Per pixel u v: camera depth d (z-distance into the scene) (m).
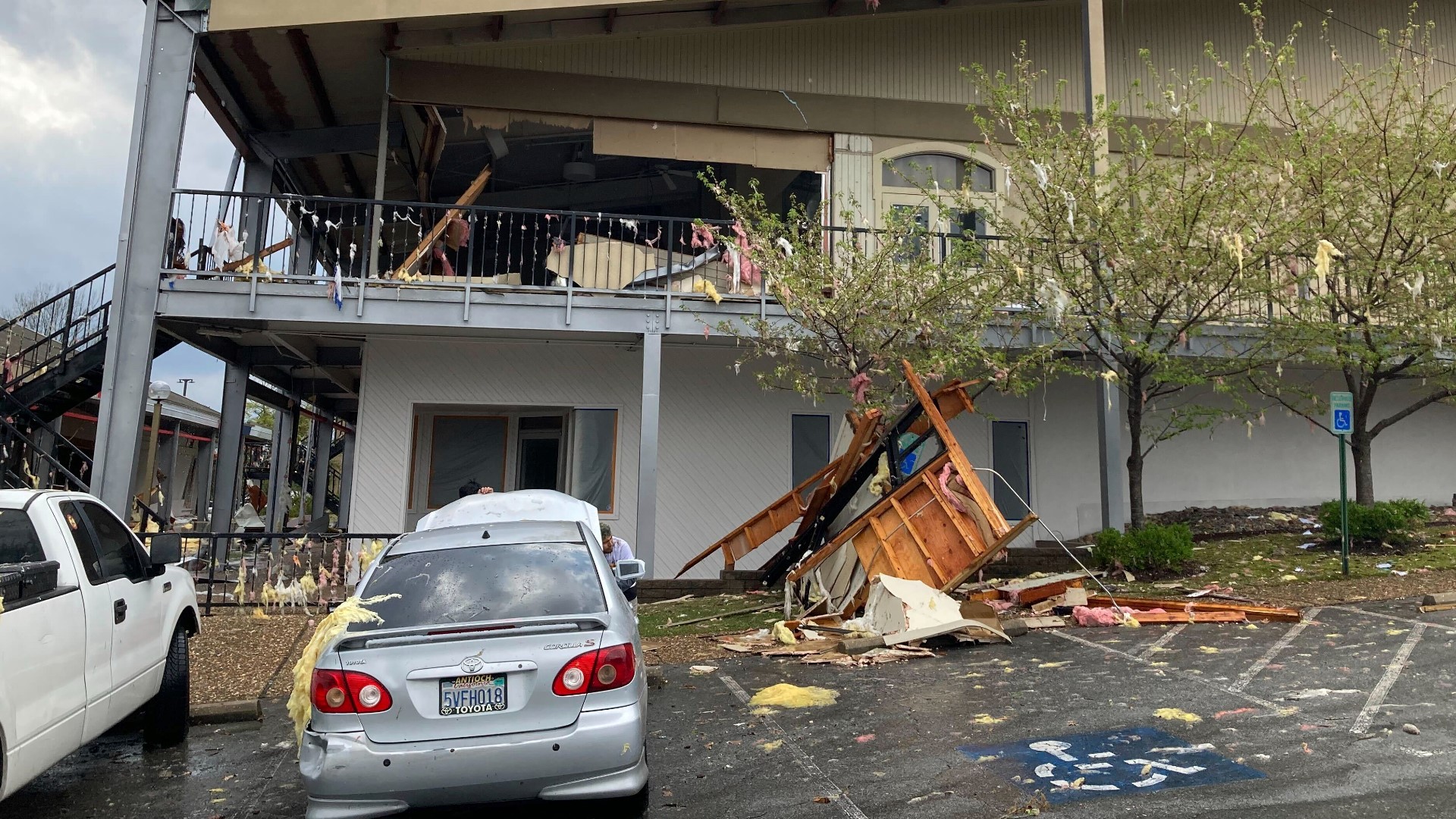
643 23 13.38
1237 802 4.12
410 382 12.74
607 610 4.27
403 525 12.46
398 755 3.69
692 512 13.14
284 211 15.06
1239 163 9.98
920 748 5.12
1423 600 8.32
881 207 13.95
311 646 4.23
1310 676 6.25
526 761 3.73
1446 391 12.08
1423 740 4.84
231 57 12.24
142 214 10.70
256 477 30.55
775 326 11.44
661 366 13.34
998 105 11.30
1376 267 10.01
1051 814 4.08
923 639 7.95
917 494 9.12
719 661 7.78
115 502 10.16
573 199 15.82
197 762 5.45
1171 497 14.42
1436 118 10.41
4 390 10.74
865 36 14.25
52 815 4.59
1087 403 14.34
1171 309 10.65
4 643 3.79
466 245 15.00
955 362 9.95
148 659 5.39
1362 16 15.34
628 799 4.20
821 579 10.20
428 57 13.04
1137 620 8.47
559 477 13.36
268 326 11.65
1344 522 10.23
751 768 4.91
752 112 13.85
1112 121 10.90
